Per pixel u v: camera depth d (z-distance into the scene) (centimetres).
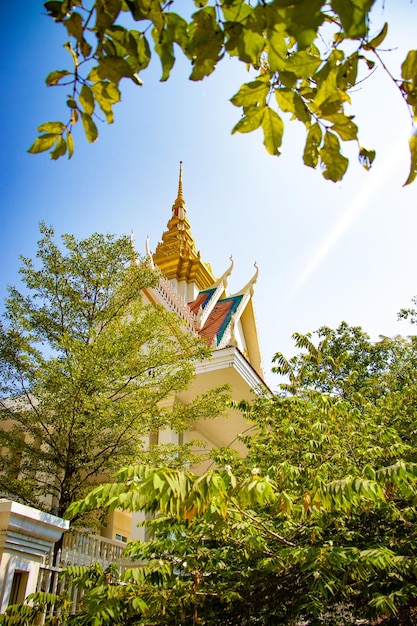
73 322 1241
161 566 574
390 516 631
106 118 258
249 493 408
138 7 221
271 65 220
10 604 560
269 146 249
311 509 537
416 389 1001
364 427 773
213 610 616
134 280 1294
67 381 1041
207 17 223
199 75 238
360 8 179
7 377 1138
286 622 617
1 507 570
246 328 2489
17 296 1226
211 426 1841
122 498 403
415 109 236
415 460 778
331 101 237
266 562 562
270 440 873
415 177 240
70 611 681
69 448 1083
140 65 242
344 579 541
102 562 987
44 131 251
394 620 624
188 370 1219
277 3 182
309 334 1100
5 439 1118
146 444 1553
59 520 640
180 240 2859
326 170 254
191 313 1994
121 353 1144
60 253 1266
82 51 233
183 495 374
